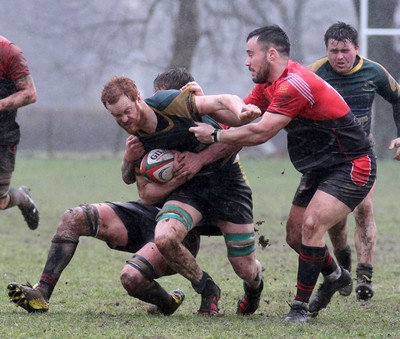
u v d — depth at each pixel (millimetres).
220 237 34031
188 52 85000
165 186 17188
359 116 21141
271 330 16156
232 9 93625
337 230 20922
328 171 17266
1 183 24094
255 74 17109
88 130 97188
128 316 17703
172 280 23375
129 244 17938
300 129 17141
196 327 16344
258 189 53562
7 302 19172
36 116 97312
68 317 17250
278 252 29453
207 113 16750
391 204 45031
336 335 15828
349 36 20609
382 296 21359
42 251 29078
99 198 46469
